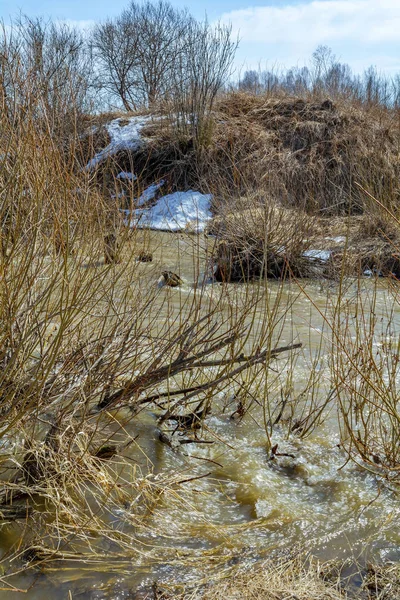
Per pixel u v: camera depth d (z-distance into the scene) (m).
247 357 4.29
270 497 3.58
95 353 3.99
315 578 2.90
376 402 4.35
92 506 3.39
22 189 3.29
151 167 16.42
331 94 18.69
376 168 12.81
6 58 3.37
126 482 3.60
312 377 4.78
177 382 4.89
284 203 10.76
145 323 5.62
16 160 3.29
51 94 3.71
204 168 15.47
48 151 3.50
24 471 3.42
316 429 4.41
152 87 27.23
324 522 3.36
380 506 3.51
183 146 16.53
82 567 2.96
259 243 9.14
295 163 14.96
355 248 9.59
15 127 3.34
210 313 4.45
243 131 16.86
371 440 4.11
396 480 3.79
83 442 3.70
